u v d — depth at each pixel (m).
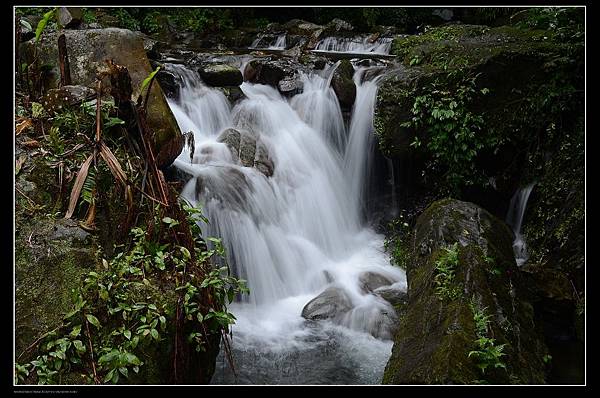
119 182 4.20
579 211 6.23
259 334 5.19
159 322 3.66
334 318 5.42
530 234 6.84
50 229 3.84
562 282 5.79
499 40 7.64
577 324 5.45
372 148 7.68
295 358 4.86
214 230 5.74
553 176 6.88
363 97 7.82
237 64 8.58
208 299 3.94
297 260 6.35
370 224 7.69
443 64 7.24
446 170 7.36
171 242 4.17
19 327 3.43
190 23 11.92
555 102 7.02
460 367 3.75
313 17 13.73
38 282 3.61
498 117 7.12
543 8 8.20
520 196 7.27
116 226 4.13
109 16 10.48
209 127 7.34
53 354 3.37
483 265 4.86
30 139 4.38
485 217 5.75
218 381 4.47
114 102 4.63
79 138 4.45
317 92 7.96
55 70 5.26
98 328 3.55
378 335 5.17
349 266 6.55
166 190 4.26
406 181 7.65
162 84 7.23
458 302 4.43
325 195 7.32
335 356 4.91
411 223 7.52
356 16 13.54
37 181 4.10
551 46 7.09
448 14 14.34
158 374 3.62
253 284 5.87
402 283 6.11
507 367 3.95
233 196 6.04
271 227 6.33
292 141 7.51
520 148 7.24
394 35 11.42
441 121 7.08
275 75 8.23
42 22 4.72
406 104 7.12
